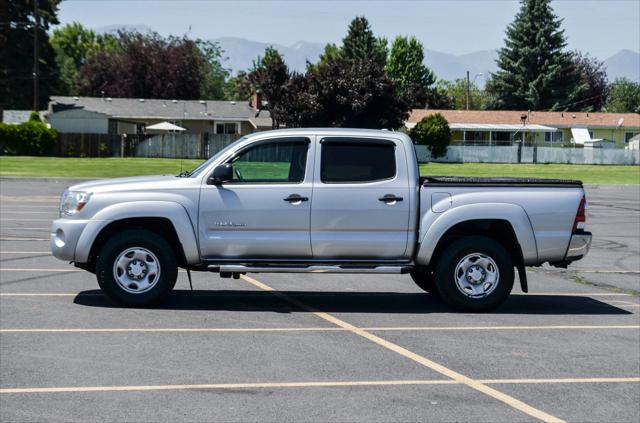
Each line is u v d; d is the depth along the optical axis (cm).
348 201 1027
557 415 633
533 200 1045
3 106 7994
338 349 826
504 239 1080
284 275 1325
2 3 7625
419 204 1037
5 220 2009
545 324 980
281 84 6962
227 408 630
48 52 8000
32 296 1071
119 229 1038
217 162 1032
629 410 649
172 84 9662
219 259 1025
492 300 1041
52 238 1030
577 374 752
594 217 2475
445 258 1040
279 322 955
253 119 7500
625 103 11512
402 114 6744
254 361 771
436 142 7081
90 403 638
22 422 593
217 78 13112
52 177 3775
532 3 9494
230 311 1014
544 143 8294
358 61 6806
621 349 856
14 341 830
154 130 7631
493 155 7300
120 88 9650
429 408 641
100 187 1024
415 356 803
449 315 1025
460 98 13375
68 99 7725
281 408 633
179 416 610
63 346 813
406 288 1233
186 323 934
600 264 1516
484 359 799
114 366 744
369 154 1041
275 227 1022
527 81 9512
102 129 7075
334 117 6712
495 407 648
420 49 11888
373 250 1034
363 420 609
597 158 7412
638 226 2222
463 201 1038
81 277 1223
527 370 762
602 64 11812
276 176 1035
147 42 9894
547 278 1354
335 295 1155
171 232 1046
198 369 739
